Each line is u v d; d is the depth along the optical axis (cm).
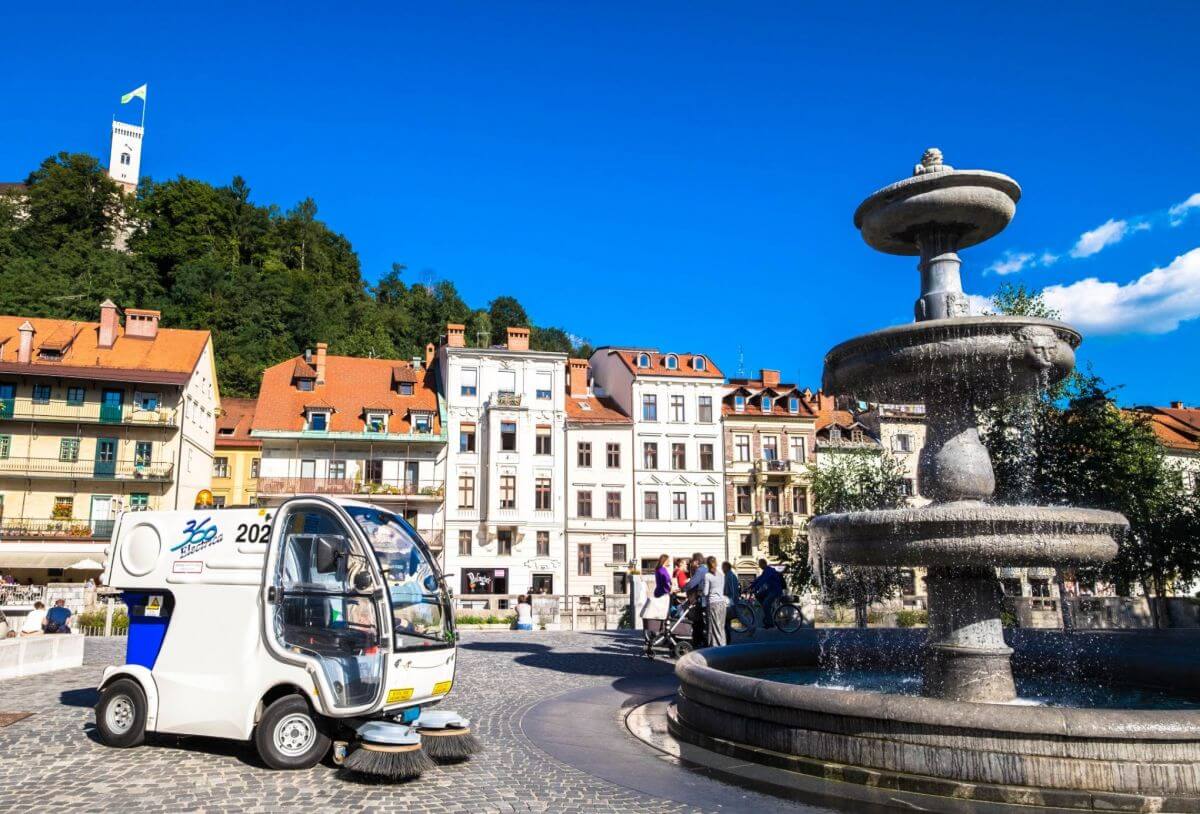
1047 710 624
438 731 763
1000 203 883
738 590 1812
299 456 4959
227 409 6259
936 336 812
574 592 5100
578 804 632
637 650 1920
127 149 14738
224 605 787
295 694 746
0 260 7981
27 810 594
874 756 677
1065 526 762
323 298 10025
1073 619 2933
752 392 5641
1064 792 600
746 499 5478
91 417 4569
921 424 5806
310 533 789
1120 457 2658
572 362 5819
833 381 934
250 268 9531
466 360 5241
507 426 5144
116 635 2541
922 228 935
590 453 5306
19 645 1364
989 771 625
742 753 776
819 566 1024
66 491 4525
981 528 761
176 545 823
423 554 865
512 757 795
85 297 7506
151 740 841
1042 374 820
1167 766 593
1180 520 2881
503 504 5056
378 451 5044
